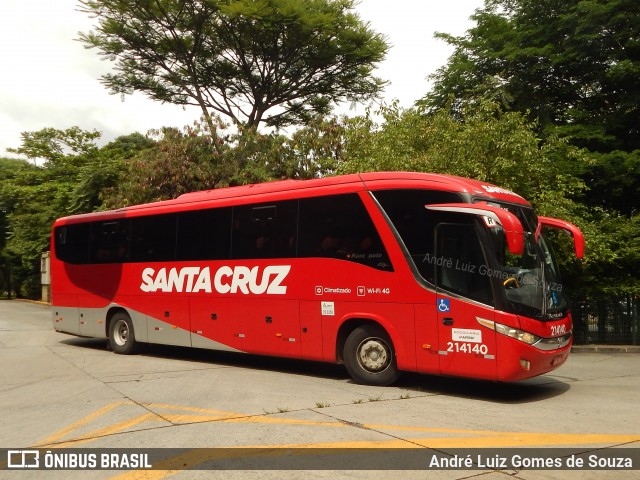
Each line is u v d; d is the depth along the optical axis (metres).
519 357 8.32
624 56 18.17
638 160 16.58
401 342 9.20
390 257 9.42
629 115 18.23
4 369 12.09
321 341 10.19
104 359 13.31
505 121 14.63
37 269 43.78
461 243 8.80
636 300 16.05
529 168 14.50
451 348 8.75
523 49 19.06
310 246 10.44
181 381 10.16
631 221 16.36
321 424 6.97
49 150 37.53
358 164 15.58
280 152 23.64
